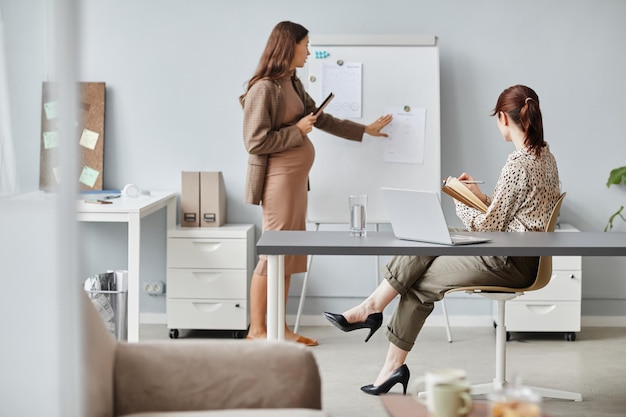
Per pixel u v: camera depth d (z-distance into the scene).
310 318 5.68
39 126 2.07
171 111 5.63
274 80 4.91
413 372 4.56
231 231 5.23
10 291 2.09
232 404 2.41
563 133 5.59
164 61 5.62
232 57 5.60
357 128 5.29
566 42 5.56
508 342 5.22
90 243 5.70
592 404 3.99
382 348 5.05
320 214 5.40
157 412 2.39
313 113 5.21
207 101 5.63
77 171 2.09
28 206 2.08
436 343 5.18
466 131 5.59
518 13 5.55
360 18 5.56
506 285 3.75
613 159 5.60
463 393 2.06
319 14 5.57
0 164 2.08
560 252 3.28
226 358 2.43
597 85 5.57
